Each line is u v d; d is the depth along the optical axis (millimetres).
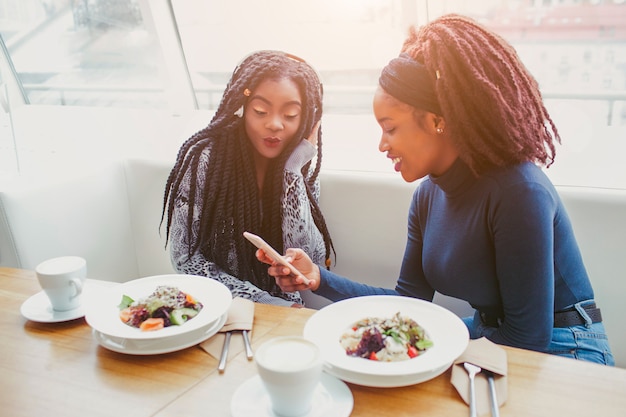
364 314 977
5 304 1097
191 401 762
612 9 2156
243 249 1686
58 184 1705
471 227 1186
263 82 1581
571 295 1192
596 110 2328
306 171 1673
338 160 2129
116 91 3332
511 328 1138
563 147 2018
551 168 1885
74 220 1758
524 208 1091
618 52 2211
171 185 1755
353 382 791
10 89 3428
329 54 2572
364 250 1674
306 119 1618
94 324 929
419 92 1177
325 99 2422
